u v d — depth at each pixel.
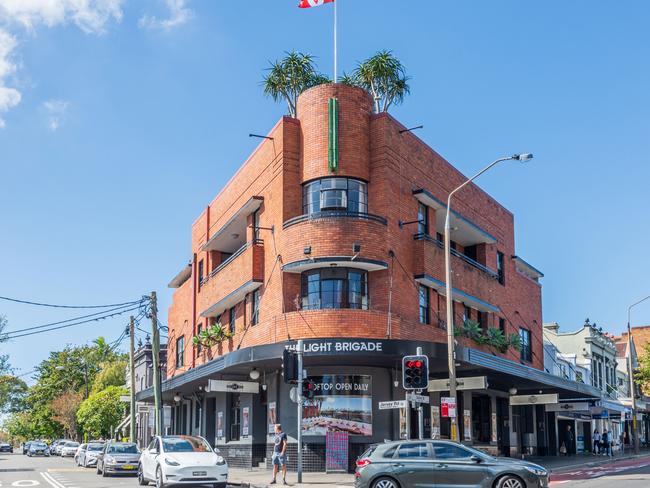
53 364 88.50
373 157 29.14
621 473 28.45
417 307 29.73
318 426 27.45
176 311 46.31
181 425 44.81
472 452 17.95
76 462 48.62
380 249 27.84
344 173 28.38
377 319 27.19
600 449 50.19
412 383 20.59
